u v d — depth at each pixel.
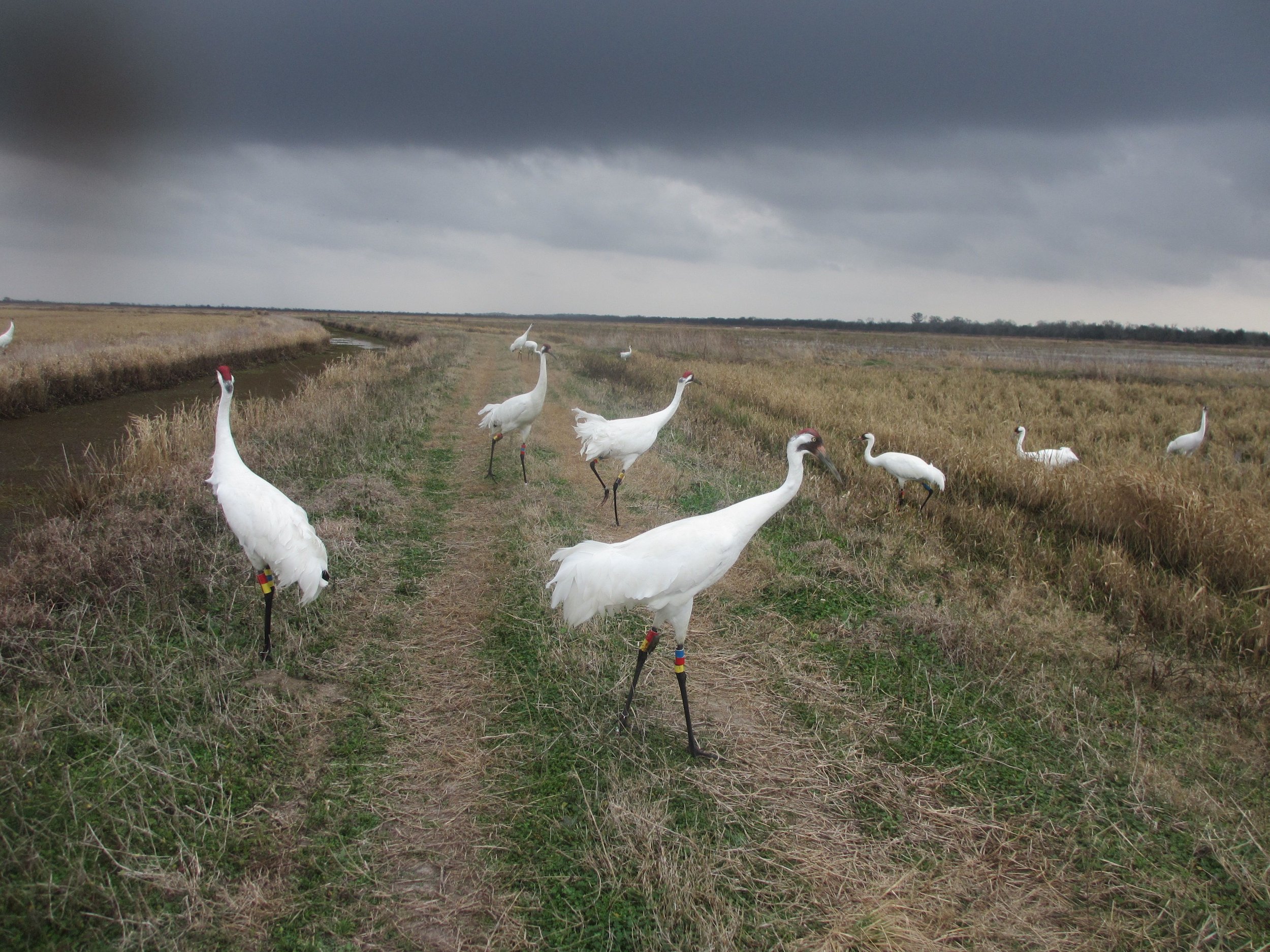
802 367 30.53
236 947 2.98
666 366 25.66
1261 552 6.79
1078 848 3.68
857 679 5.26
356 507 8.42
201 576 6.07
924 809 3.97
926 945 3.13
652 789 4.08
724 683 5.24
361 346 44.00
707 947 3.05
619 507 9.26
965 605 6.29
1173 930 3.21
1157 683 5.07
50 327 41.19
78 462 11.17
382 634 5.66
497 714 4.71
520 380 22.86
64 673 4.53
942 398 19.56
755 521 4.82
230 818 3.59
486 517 8.66
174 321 51.56
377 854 3.52
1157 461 11.62
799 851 3.65
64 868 3.21
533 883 3.40
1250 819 3.81
